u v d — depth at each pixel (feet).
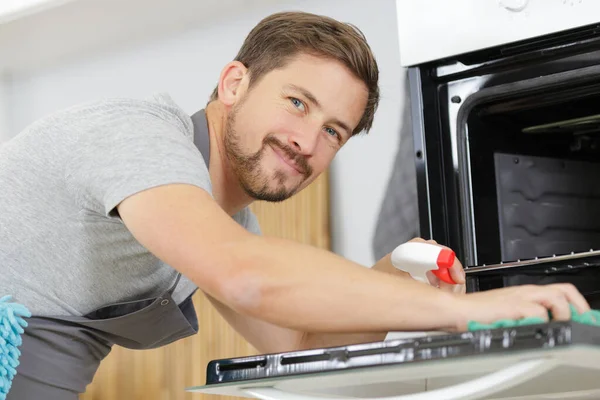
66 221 3.92
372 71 4.24
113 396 8.93
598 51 4.50
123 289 4.16
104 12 9.62
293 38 4.10
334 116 4.09
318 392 3.43
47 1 9.26
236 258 3.10
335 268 3.06
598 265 4.38
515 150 5.27
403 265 3.95
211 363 3.14
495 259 5.06
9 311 3.72
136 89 10.47
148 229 3.23
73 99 10.98
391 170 8.48
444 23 4.92
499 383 2.59
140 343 4.53
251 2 9.50
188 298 4.82
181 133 3.72
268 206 8.96
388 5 8.69
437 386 3.15
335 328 3.03
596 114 5.09
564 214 5.49
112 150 3.52
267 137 4.06
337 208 8.82
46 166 3.92
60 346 4.11
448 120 5.03
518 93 4.80
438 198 5.02
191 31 10.06
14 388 4.01
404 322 2.97
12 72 11.43
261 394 3.18
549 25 4.55
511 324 2.69
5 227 3.98
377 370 2.72
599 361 2.55
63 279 4.01
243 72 4.25
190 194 3.28
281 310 3.05
